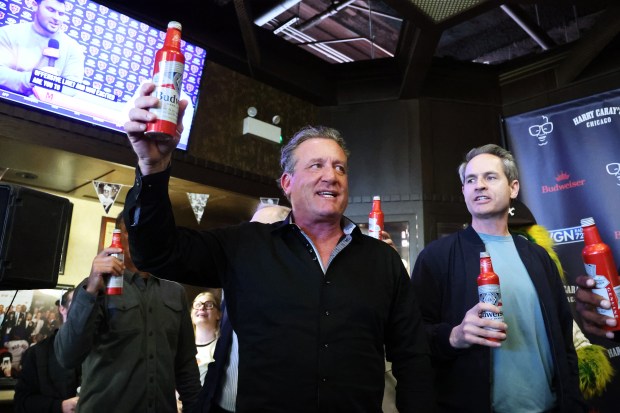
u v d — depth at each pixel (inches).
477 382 63.3
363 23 192.7
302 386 46.3
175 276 49.1
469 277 69.1
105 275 74.8
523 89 167.2
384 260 56.9
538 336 66.4
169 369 80.0
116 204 156.7
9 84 110.7
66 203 87.1
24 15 112.4
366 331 50.4
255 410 46.1
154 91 45.2
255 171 154.9
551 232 149.3
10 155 121.0
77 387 92.0
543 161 155.7
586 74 153.9
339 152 57.9
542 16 183.6
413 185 161.6
